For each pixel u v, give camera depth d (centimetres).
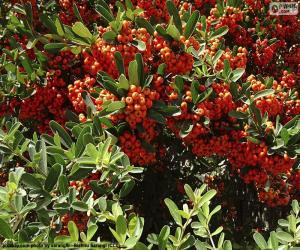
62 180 38
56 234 39
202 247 34
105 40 48
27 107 58
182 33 52
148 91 46
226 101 53
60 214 37
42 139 42
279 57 80
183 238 35
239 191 79
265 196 62
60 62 56
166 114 48
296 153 51
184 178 72
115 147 42
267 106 56
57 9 69
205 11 73
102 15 51
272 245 34
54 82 56
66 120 58
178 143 66
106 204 38
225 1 71
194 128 51
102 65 50
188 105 50
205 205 36
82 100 51
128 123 47
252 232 74
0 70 58
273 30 76
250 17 75
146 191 68
